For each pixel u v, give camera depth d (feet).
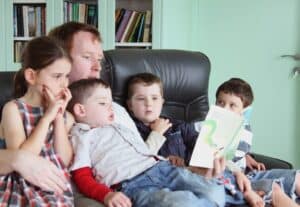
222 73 11.26
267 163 6.87
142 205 5.14
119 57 6.82
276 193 5.97
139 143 5.86
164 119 6.78
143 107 6.59
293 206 5.85
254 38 11.03
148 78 6.66
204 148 5.59
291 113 11.05
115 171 5.44
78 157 5.33
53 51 5.05
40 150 4.91
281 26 10.88
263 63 11.05
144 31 10.32
